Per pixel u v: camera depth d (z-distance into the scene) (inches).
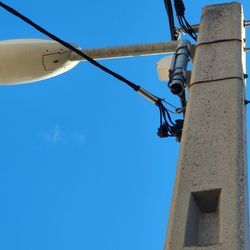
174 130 177.2
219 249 111.0
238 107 143.1
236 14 178.2
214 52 164.1
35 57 188.5
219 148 132.3
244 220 116.0
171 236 116.6
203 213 122.6
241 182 123.6
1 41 191.8
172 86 166.4
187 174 128.0
